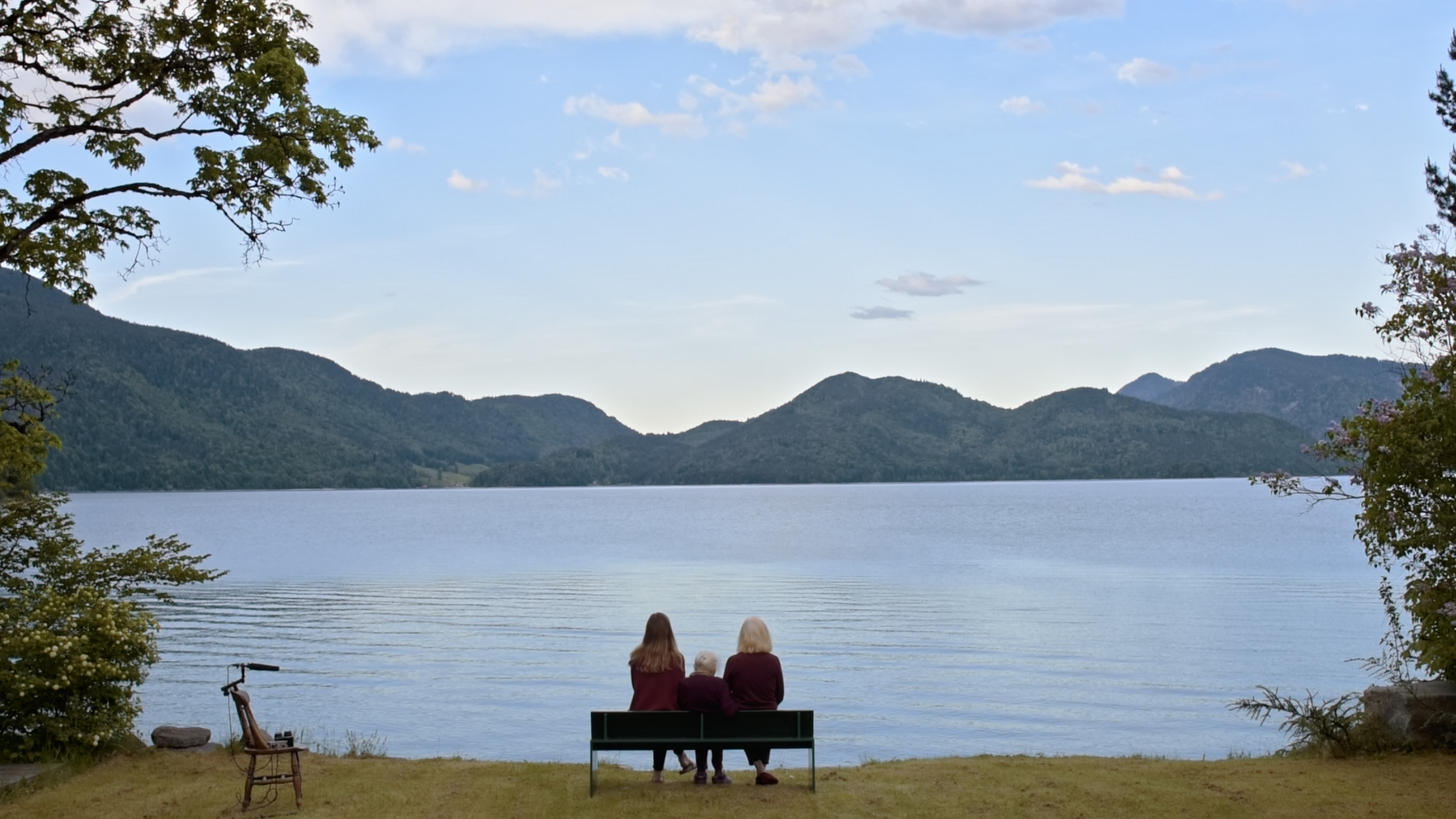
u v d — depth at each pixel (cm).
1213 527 9962
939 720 2080
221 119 1289
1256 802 887
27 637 1064
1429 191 1414
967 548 7288
